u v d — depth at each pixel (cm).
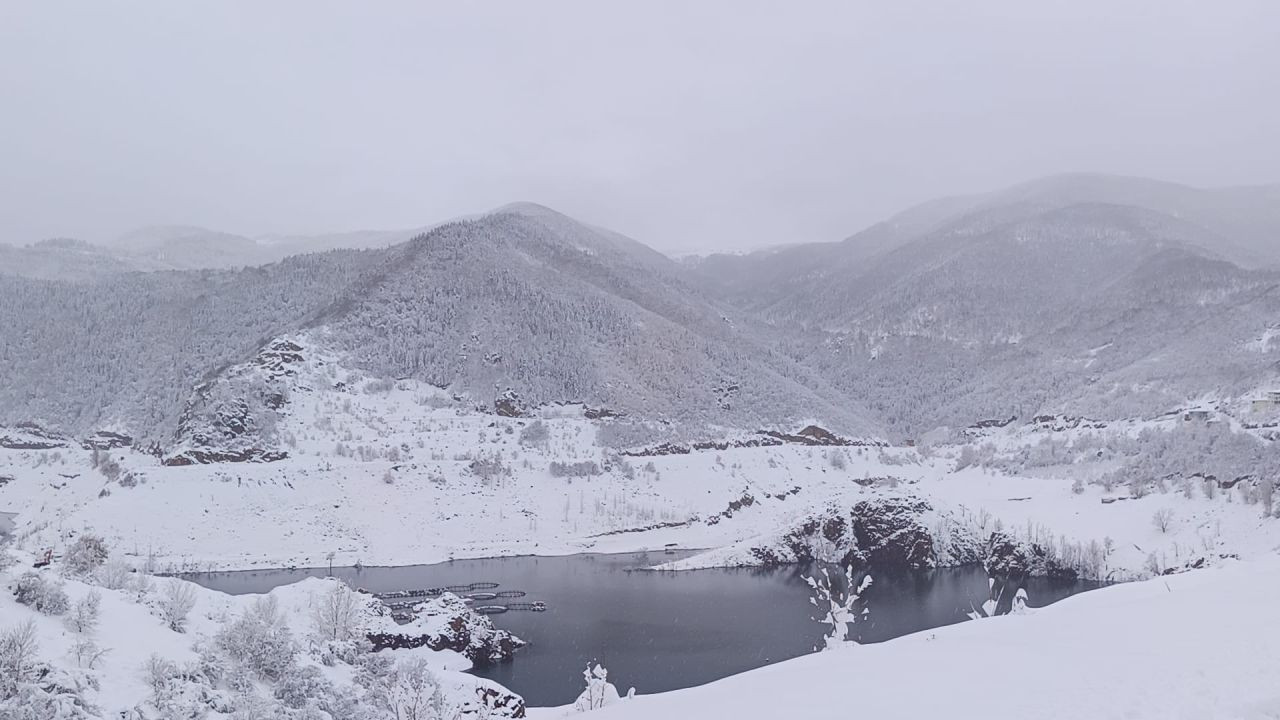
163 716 3172
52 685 2970
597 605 14562
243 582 15600
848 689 2759
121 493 19250
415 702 4541
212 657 3872
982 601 14788
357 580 16562
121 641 3656
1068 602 4941
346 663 5116
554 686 9662
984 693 2430
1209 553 16650
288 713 3741
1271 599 3534
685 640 12081
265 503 19500
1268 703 1902
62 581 4059
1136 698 2142
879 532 18562
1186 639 2861
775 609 14238
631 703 3547
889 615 13712
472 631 10725
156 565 16375
